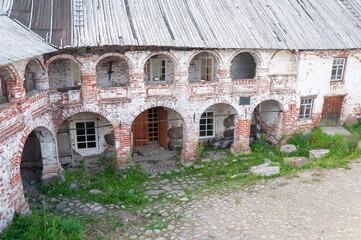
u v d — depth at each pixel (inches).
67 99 538.0
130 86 573.0
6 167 369.7
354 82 730.2
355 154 599.8
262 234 358.6
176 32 573.6
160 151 731.4
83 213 449.1
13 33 445.1
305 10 716.7
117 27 549.3
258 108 776.9
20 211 393.4
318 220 380.8
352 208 401.1
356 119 753.6
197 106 623.2
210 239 354.3
